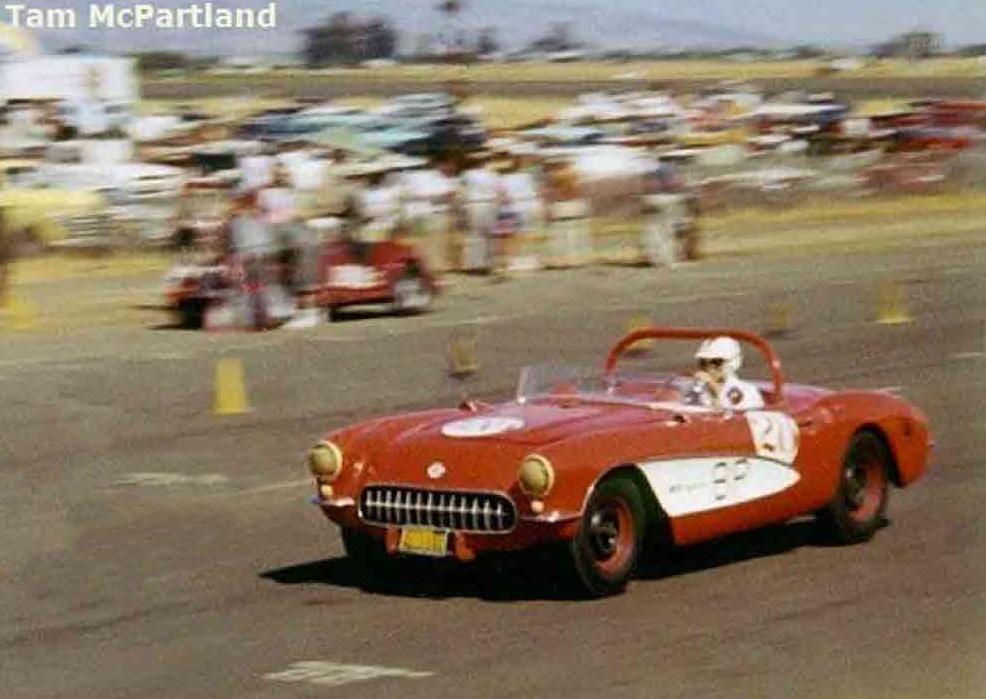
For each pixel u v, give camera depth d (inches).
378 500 495.5
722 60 4672.7
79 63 1914.4
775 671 404.2
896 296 1341.0
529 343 1195.9
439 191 1704.0
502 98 3686.0
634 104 2795.3
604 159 1996.8
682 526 504.7
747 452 523.2
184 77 3299.7
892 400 582.6
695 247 1779.0
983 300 1416.1
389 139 2326.5
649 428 502.3
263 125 2370.8
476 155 1975.9
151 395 979.9
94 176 1759.4
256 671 418.0
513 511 474.9
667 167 1771.7
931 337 1206.9
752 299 1456.7
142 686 407.2
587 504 480.1
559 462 473.7
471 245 1649.9
